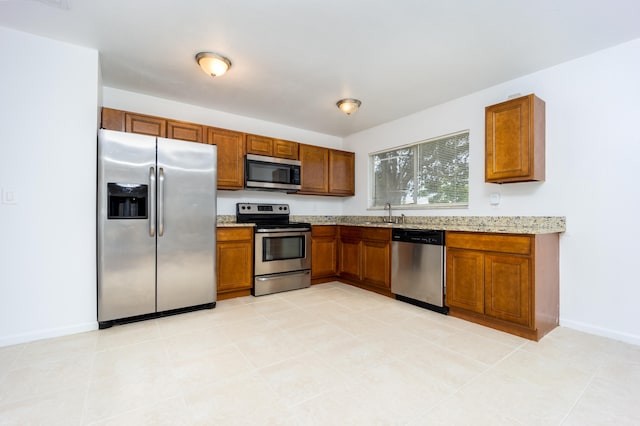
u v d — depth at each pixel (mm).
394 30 2129
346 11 1930
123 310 2512
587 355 2014
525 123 2514
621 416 1403
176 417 1375
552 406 1474
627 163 2254
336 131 4711
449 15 1957
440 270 2867
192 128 3275
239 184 3600
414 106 3602
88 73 2395
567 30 2105
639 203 2205
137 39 2271
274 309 2982
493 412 1429
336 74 2814
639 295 2203
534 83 2734
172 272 2746
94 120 2422
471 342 2219
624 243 2268
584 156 2445
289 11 1938
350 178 4727
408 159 4016
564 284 2549
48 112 2262
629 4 1825
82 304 2379
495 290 2455
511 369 1826
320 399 1521
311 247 3979
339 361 1918
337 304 3162
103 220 2424
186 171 2826
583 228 2449
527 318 2264
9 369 1784
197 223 2883
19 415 1375
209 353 2016
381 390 1603
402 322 2633
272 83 3006
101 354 1987
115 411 1410
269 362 1897
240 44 2330
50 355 1966
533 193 2730
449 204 3477
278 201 4359
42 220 2240
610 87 2324
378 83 2986
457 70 2713
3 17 2004
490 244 2490
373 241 3633
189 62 2615
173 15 1987
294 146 4113
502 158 2650
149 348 2084
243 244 3416
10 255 2141
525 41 2250
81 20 2043
